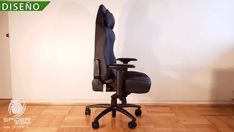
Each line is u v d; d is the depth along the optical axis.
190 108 2.85
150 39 2.82
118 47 2.82
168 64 2.87
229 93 2.93
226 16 2.77
